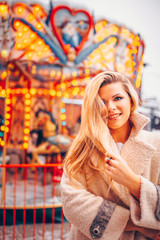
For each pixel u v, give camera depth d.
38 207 4.01
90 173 1.05
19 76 6.19
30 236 3.51
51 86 6.33
